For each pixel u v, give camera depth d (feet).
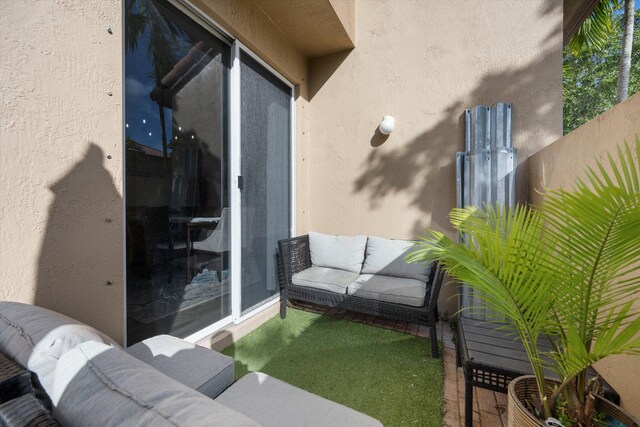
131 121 5.49
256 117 8.94
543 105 8.15
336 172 11.08
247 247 8.54
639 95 3.80
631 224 2.61
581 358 2.96
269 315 9.11
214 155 7.43
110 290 4.68
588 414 3.23
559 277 3.10
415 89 9.74
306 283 8.82
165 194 6.16
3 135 3.52
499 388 4.27
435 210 9.53
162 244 6.10
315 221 11.47
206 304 7.20
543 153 7.19
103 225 4.58
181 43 6.53
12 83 3.59
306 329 8.32
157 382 1.86
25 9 3.71
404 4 9.85
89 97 4.41
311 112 11.47
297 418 2.97
